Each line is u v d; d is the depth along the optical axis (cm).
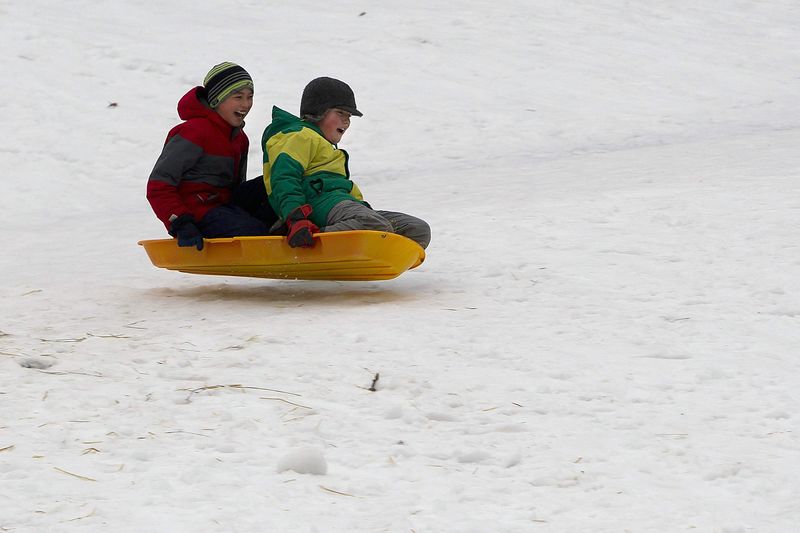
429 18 7669
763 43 7888
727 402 1373
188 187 2073
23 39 6328
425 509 1040
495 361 1570
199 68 6222
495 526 998
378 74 6394
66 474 1118
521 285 2095
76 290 2228
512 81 6475
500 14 7906
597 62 7012
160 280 2352
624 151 4716
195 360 1597
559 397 1402
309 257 1953
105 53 6266
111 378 1497
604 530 990
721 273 2106
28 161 4797
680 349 1612
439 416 1329
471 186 3800
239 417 1315
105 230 3438
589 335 1702
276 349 1652
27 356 1619
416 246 1988
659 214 2762
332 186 2045
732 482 1109
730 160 3894
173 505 1040
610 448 1214
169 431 1264
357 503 1053
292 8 7744
